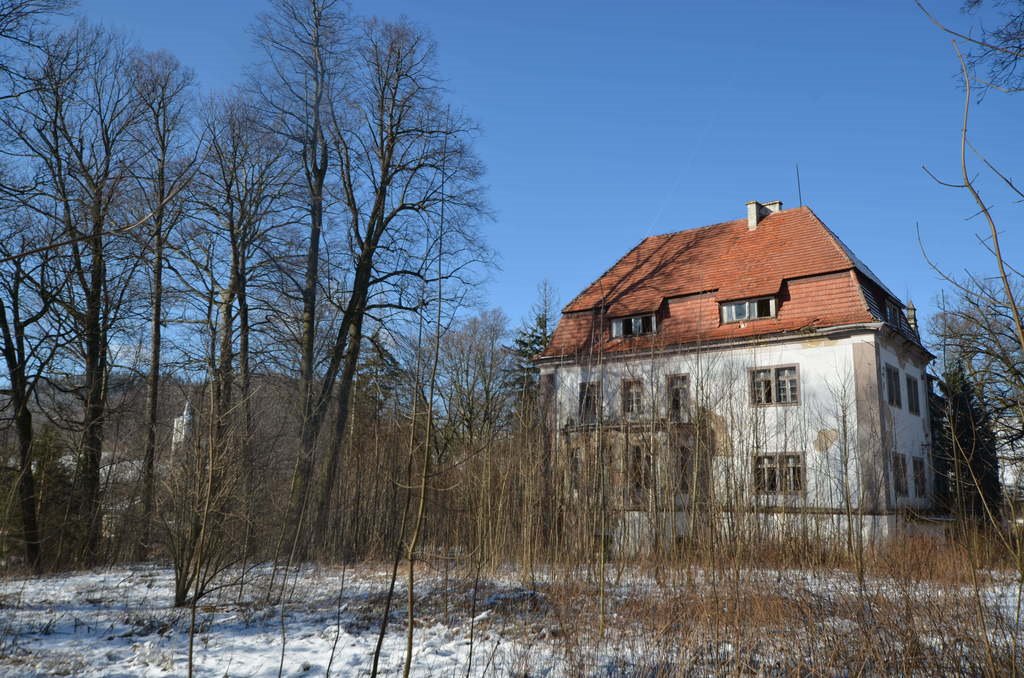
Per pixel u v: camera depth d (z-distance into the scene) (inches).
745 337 1028.5
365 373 902.4
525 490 635.5
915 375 1127.6
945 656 294.0
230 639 358.6
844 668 298.0
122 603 460.8
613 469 703.1
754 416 809.5
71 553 762.8
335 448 845.8
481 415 1052.5
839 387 956.0
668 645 326.3
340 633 374.6
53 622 388.5
